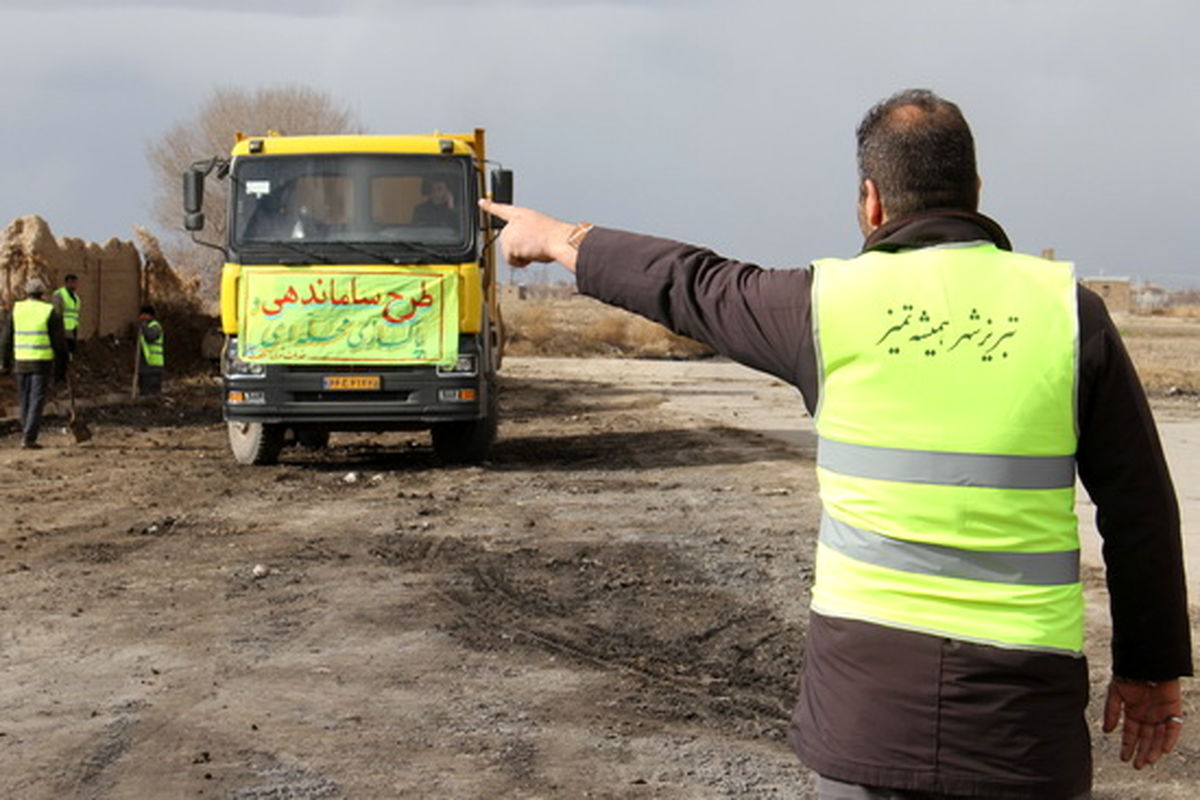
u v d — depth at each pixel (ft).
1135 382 9.52
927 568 9.36
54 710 22.53
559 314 227.20
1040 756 9.20
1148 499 9.50
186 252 186.70
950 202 9.86
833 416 9.70
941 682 9.20
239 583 32.30
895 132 9.91
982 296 9.53
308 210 51.34
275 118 189.78
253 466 55.57
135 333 115.44
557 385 111.65
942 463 9.37
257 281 50.96
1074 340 9.41
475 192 51.85
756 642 27.17
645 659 25.88
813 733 9.53
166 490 48.16
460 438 56.08
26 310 62.13
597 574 33.45
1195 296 431.02
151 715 22.26
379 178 51.39
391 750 20.61
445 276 51.19
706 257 10.24
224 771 19.66
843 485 9.64
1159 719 10.02
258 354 51.08
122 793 18.81
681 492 47.34
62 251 100.07
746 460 56.80
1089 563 34.42
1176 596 9.62
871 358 9.56
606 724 21.97
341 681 24.26
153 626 28.17
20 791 18.90
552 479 51.01
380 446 64.54
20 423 73.41
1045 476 9.39
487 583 32.42
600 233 10.41
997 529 9.32
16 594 31.09
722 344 10.02
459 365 51.62
